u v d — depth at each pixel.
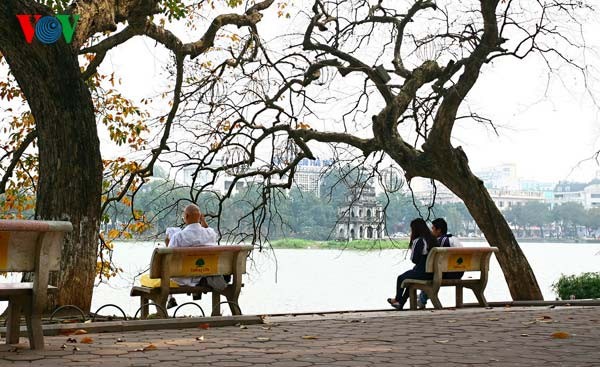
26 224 5.91
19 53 9.70
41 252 6.12
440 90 18.30
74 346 6.46
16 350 6.18
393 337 7.38
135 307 25.33
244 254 9.55
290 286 46.06
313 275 59.00
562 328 8.26
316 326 8.42
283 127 19.70
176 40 15.77
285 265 74.19
